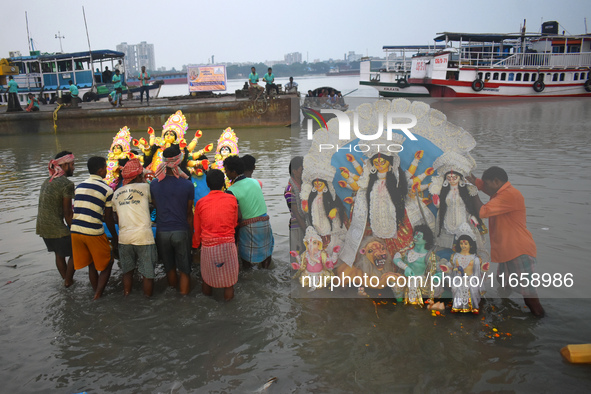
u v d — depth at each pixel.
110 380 3.24
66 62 29.12
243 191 4.92
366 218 4.19
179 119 5.50
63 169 4.76
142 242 4.41
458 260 3.96
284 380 3.18
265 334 3.77
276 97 19.62
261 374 3.25
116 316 4.14
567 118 17.47
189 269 4.59
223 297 4.47
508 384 3.06
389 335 3.68
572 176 7.73
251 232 4.95
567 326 3.68
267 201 7.57
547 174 7.89
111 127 19.94
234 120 19.83
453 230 3.98
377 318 3.96
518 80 29.81
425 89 31.72
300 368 3.31
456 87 29.84
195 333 3.82
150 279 4.50
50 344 3.71
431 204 4.05
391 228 4.16
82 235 4.40
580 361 3.23
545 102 26.55
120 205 4.43
